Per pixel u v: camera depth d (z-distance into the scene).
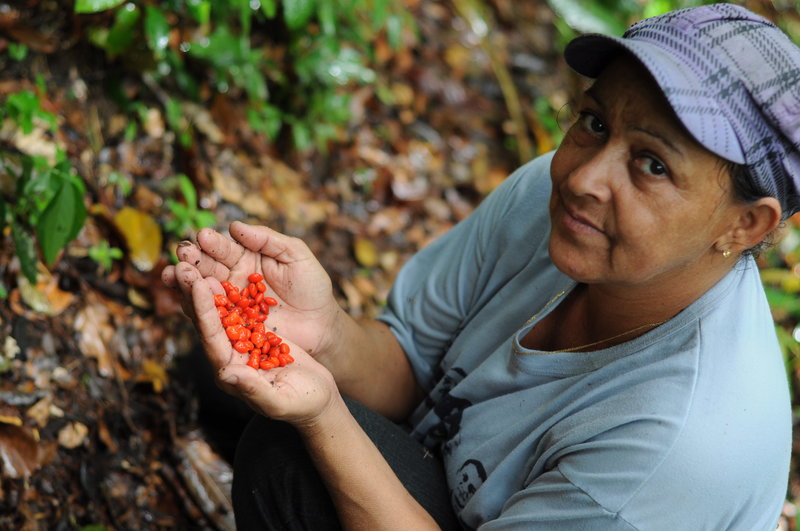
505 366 1.43
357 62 3.10
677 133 1.08
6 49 2.38
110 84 2.56
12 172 2.12
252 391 1.19
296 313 1.51
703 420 1.19
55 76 2.46
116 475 2.04
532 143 3.60
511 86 3.58
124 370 2.20
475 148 3.43
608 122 1.15
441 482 1.56
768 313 1.33
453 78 3.56
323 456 1.31
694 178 1.10
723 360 1.22
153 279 2.34
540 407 1.37
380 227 3.03
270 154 2.95
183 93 2.71
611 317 1.34
